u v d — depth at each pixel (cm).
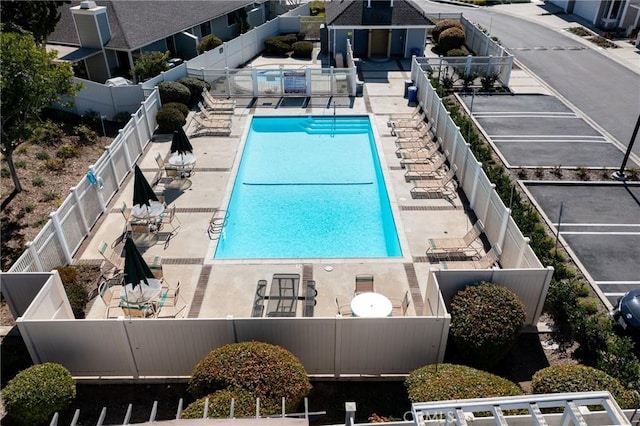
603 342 1217
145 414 1102
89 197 1673
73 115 2500
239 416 923
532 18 4800
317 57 3662
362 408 1107
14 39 1664
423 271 1519
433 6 5625
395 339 1131
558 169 2062
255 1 4272
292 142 2422
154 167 2081
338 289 1450
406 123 2403
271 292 1425
